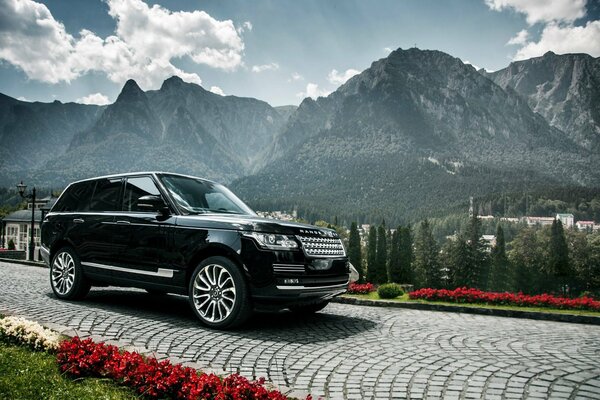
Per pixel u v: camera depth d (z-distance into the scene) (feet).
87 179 25.62
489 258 327.26
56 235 25.05
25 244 262.47
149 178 22.61
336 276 19.92
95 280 23.20
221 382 11.34
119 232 22.09
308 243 19.04
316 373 13.39
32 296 25.50
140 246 21.15
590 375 13.50
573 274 330.13
